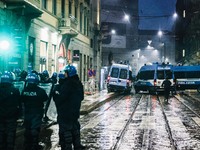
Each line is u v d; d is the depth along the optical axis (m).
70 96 8.66
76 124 9.12
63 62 31.62
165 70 41.72
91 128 14.76
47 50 28.91
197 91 46.31
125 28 88.31
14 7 20.12
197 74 46.53
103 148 10.62
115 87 42.88
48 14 28.77
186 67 46.75
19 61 22.25
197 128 14.88
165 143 11.52
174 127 15.14
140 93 45.72
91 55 50.69
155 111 22.08
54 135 12.78
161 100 32.06
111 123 16.36
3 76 8.95
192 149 10.62
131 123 16.34
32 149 9.88
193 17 70.56
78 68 41.19
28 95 9.81
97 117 18.84
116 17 86.88
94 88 40.44
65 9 34.47
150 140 12.02
